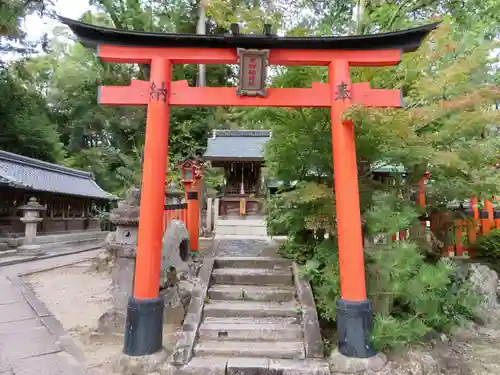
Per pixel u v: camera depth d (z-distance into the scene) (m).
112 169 25.45
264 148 6.02
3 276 8.70
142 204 4.14
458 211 6.55
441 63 5.35
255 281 5.48
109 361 4.02
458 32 6.55
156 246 4.11
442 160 4.26
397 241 4.53
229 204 12.74
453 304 5.10
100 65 21.95
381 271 4.14
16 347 4.37
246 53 4.17
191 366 3.73
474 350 4.71
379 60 4.30
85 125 24.75
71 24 4.09
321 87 4.42
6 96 21.31
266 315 4.68
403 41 4.22
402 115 4.16
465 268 6.01
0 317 5.55
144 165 4.19
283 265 5.89
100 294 7.18
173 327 4.91
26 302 6.44
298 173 5.88
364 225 4.78
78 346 4.47
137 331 3.89
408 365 3.85
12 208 14.20
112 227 20.28
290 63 4.46
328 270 4.67
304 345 4.10
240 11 5.67
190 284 5.71
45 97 27.17
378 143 4.77
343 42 4.25
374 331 3.80
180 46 4.34
